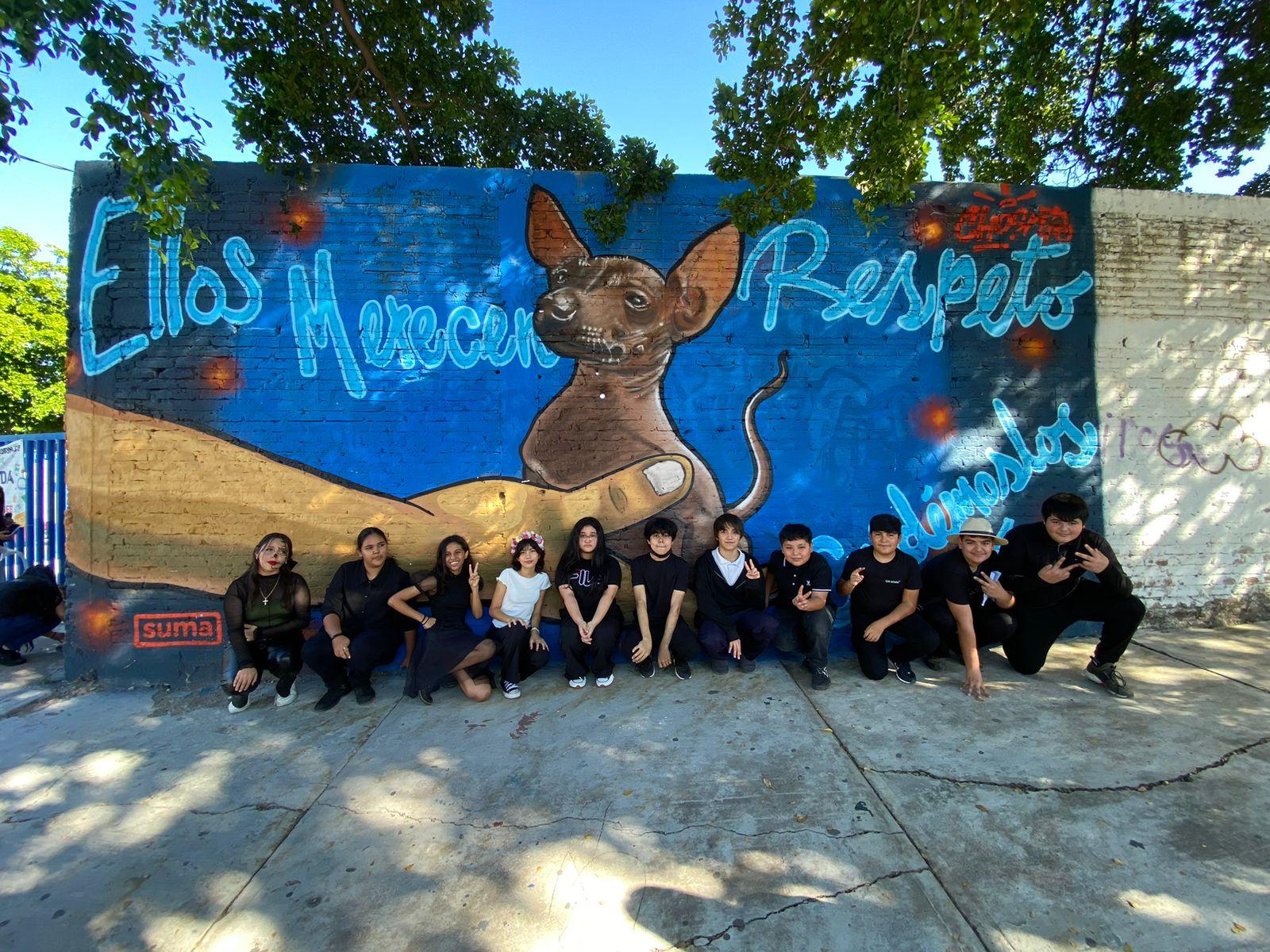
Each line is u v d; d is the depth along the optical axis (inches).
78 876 89.9
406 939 78.1
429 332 170.1
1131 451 188.1
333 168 166.9
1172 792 105.7
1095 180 263.1
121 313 160.4
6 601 169.0
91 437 159.6
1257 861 89.0
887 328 181.2
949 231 182.1
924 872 87.7
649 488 175.8
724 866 89.7
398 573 157.5
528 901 83.8
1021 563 151.6
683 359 176.7
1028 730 127.6
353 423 167.8
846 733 127.7
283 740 129.6
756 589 162.6
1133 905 81.1
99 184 159.5
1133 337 188.2
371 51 208.5
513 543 170.2
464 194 170.9
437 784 112.3
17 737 132.0
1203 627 189.2
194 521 162.4
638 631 159.3
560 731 131.3
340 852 94.6
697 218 176.6
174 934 79.6
